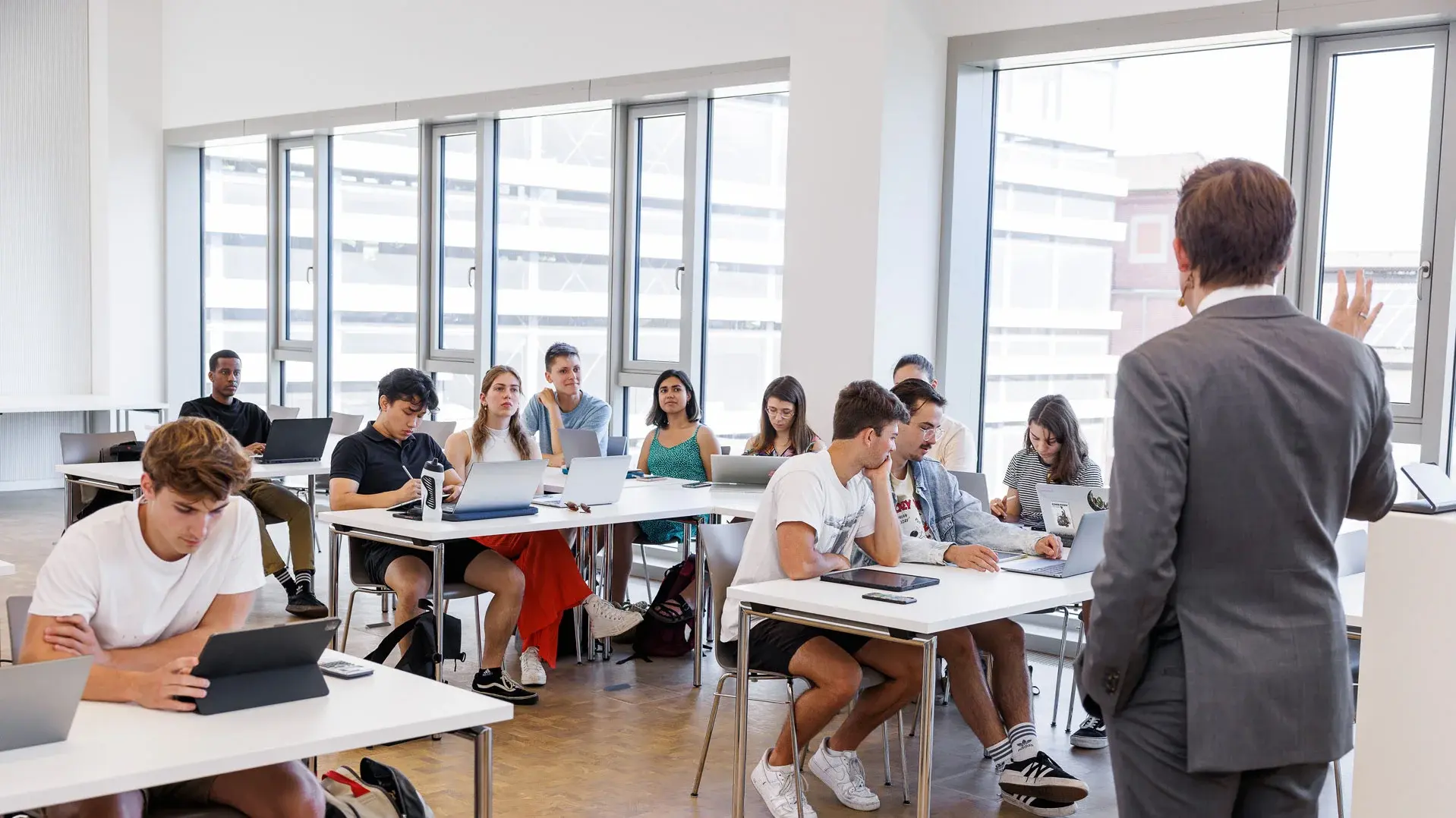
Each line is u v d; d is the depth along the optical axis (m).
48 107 10.00
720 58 6.79
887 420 3.83
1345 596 3.62
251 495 6.36
